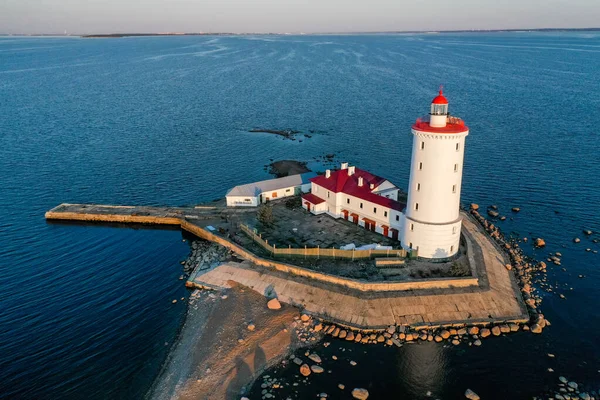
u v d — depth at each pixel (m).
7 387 39.91
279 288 52.25
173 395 38.75
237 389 39.28
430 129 49.50
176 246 66.44
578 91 174.88
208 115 150.88
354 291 49.75
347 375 40.97
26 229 71.88
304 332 46.16
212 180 94.00
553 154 102.75
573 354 43.56
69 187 89.44
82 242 67.81
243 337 45.28
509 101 160.25
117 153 110.69
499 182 87.94
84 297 53.53
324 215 69.50
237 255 60.00
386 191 65.25
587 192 82.12
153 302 52.56
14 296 53.47
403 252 54.84
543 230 69.00
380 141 119.19
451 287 50.00
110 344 45.53
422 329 46.16
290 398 38.41
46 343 45.50
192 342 45.06
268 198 76.12
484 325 46.81
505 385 40.03
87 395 39.34
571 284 55.12
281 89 198.00
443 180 50.75
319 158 106.50
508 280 53.84
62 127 133.25
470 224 66.94
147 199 84.25
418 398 38.78
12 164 101.62
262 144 118.81
